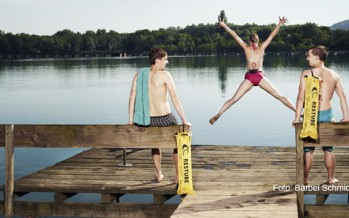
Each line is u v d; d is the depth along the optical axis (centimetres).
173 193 707
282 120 2273
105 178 779
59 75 6519
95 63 12294
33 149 1664
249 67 905
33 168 1380
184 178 689
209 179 764
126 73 6806
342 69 6019
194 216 599
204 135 1905
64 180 769
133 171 826
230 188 716
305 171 709
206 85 4325
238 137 1844
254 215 598
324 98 683
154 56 699
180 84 4466
